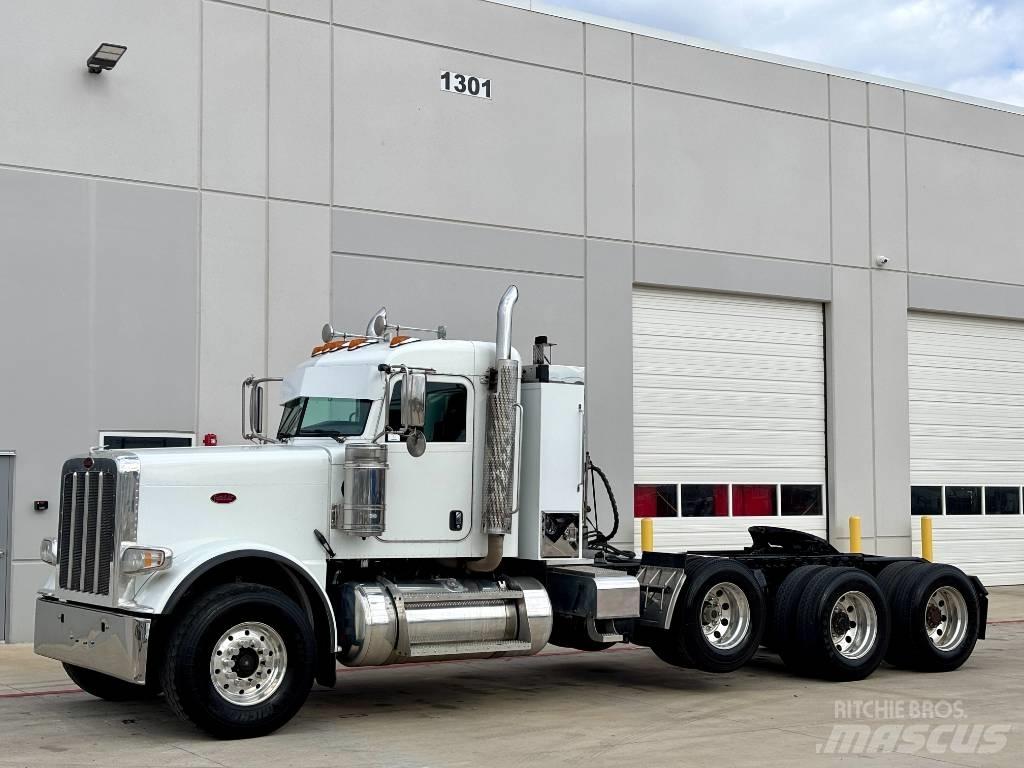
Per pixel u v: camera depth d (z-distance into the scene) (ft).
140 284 49.24
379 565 33.37
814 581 38.75
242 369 51.13
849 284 68.90
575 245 60.03
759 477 65.62
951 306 72.59
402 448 32.58
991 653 46.42
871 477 68.85
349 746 28.40
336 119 53.98
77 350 47.88
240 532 30.94
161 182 49.90
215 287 50.78
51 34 48.08
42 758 27.07
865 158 70.03
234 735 29.01
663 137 63.10
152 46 50.01
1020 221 75.97
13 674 39.55
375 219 54.65
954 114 73.72
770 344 66.85
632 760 27.04
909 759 27.30
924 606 40.70
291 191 52.70
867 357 69.31
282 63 52.85
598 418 59.93
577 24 60.85
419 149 55.98
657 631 36.91
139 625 28.22
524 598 33.78
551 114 59.77
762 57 66.69
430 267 55.93
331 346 35.83
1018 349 76.23
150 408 49.19
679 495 62.90
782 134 67.05
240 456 31.17
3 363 46.55
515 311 58.18
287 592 31.53
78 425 47.75
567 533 34.65
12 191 47.01
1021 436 75.66
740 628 37.50
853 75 69.97
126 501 29.66
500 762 26.78
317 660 30.86
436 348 33.27
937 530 71.56
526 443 34.71
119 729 30.40
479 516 33.45
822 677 38.83
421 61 56.29
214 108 51.19
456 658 32.76
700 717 32.53
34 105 47.60
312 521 31.76
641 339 62.69
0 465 46.42
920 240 71.77
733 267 64.85
